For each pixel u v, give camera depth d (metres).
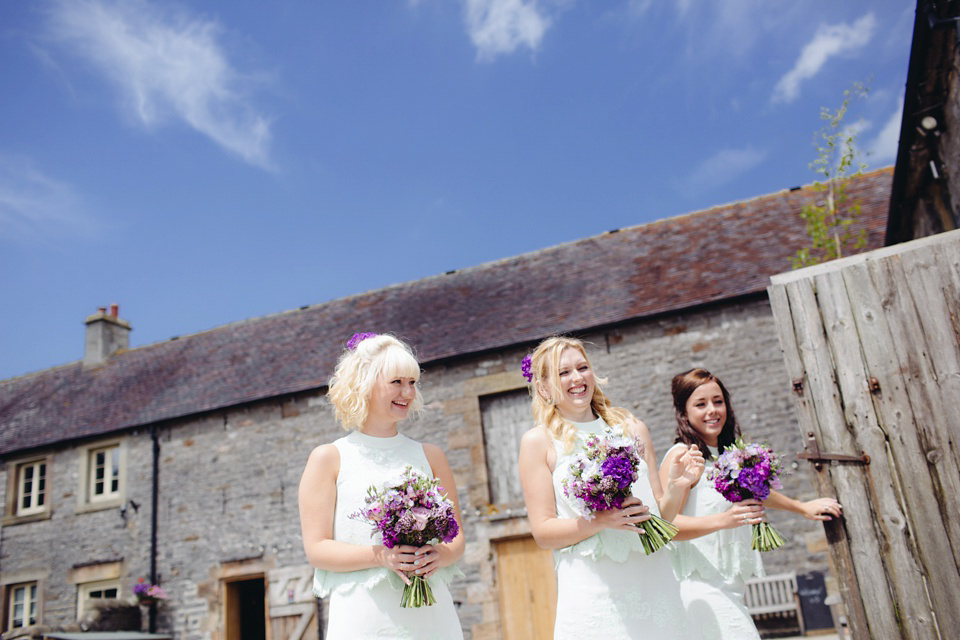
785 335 3.75
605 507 2.77
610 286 12.02
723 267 11.37
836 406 3.58
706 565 3.45
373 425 3.06
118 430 13.30
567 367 3.17
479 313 12.58
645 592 2.84
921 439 3.40
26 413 15.43
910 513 3.36
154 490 12.88
